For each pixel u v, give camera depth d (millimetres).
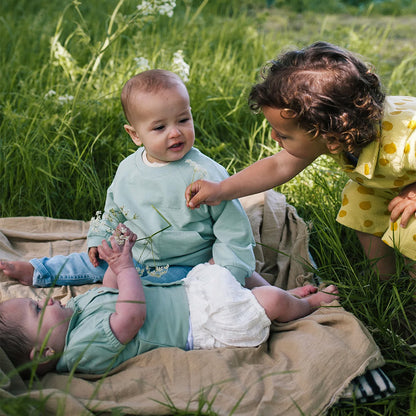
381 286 2443
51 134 3535
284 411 1930
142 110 2336
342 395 1984
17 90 4238
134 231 2529
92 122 3748
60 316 2102
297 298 2365
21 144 3301
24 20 5648
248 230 2455
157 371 2039
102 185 3385
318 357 2049
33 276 2572
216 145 3744
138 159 2525
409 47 5910
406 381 2152
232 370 2045
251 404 1930
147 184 2471
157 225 2459
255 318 2176
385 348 2252
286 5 7926
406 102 2293
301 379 2002
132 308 2086
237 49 5395
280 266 2752
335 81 2020
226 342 2156
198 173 2412
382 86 2148
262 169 2420
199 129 3803
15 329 2062
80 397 1945
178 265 2508
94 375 2051
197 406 1895
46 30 5270
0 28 5363
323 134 2070
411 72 5098
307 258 2732
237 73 4691
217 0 6969
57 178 3176
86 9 6008
